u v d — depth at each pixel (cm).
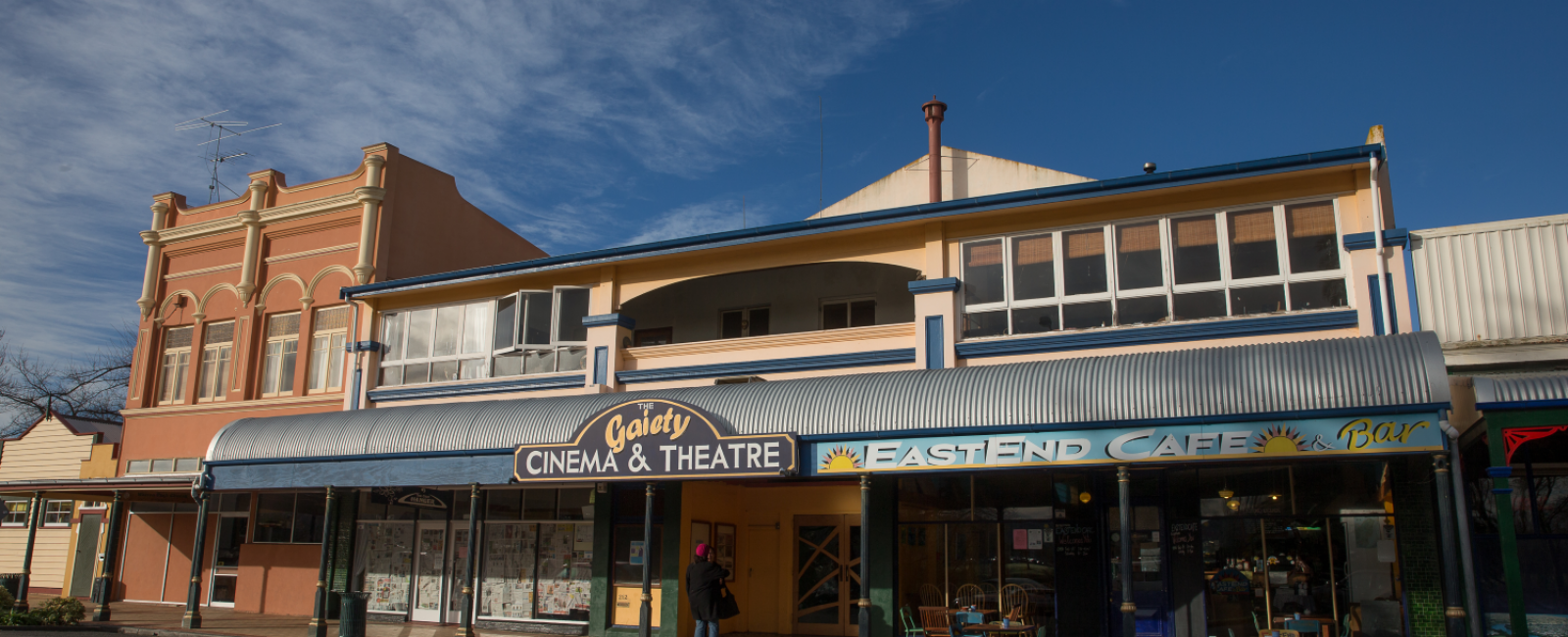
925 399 1331
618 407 1480
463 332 1997
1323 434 1113
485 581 1880
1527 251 1287
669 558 1630
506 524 1889
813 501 1756
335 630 1855
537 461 1523
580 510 1822
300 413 2164
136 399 2464
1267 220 1421
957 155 2305
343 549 2034
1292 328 1359
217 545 2292
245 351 2312
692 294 2091
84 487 2048
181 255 2508
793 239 1695
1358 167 1370
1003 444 1264
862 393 1387
